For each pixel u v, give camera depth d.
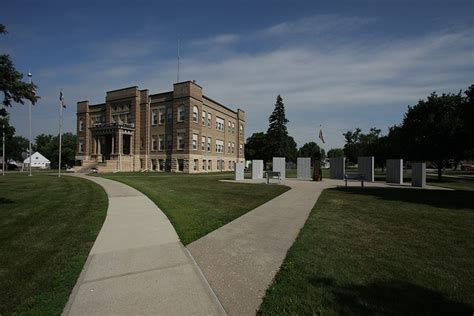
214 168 52.28
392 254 5.68
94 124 53.91
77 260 5.36
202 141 48.00
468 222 8.62
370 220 8.85
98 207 10.98
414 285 4.32
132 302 3.82
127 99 50.22
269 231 7.48
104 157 51.25
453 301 3.86
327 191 17.25
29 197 13.76
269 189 18.20
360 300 3.87
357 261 5.29
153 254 5.72
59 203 11.92
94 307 3.69
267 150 75.25
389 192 16.91
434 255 5.63
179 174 38.34
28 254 5.68
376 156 58.19
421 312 3.58
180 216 9.30
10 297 3.97
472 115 19.08
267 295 4.03
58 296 4.00
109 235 7.07
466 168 71.88
